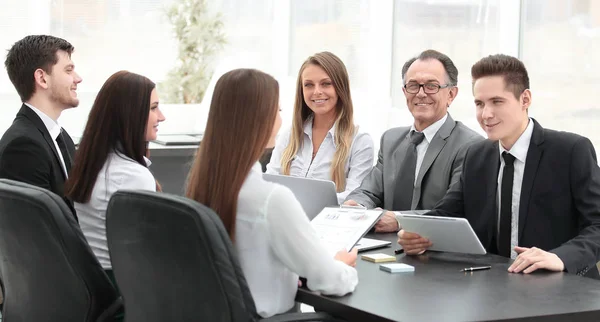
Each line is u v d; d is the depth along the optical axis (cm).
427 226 316
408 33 634
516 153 332
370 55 672
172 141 603
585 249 304
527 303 252
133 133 327
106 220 261
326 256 259
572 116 466
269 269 260
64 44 390
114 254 262
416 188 411
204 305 236
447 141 407
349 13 694
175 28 705
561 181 324
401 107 647
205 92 705
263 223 255
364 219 332
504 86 321
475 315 238
